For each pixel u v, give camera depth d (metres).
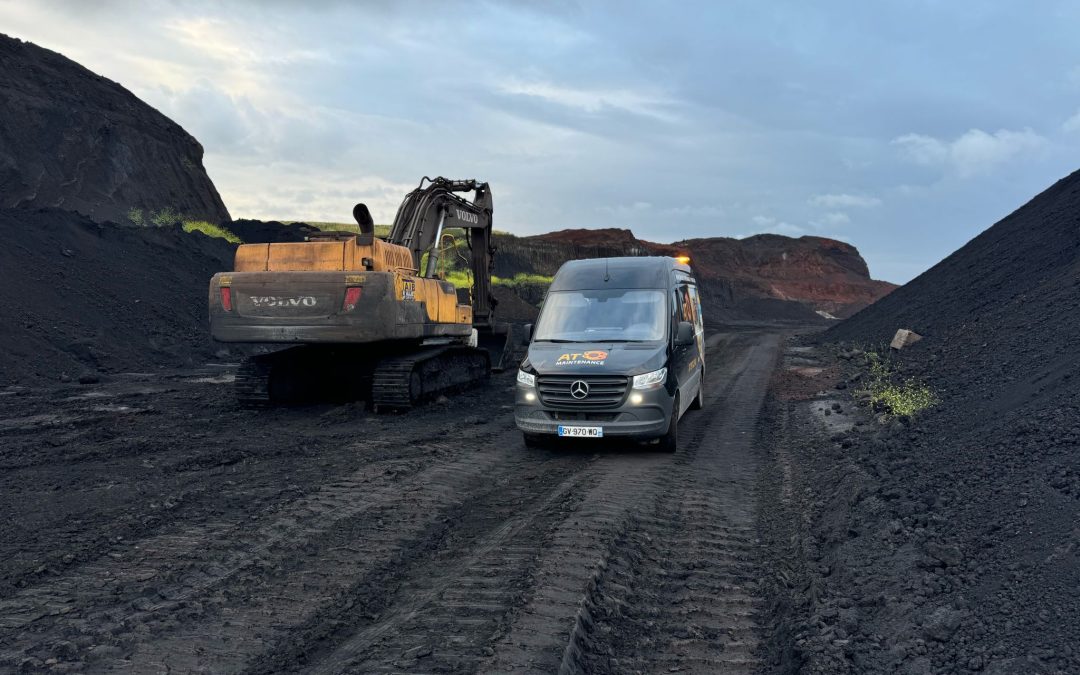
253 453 8.37
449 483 7.26
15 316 16.03
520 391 8.80
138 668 3.56
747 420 11.12
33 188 27.44
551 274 57.84
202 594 4.46
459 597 4.41
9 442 8.96
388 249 11.51
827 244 130.00
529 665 3.54
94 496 6.44
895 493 5.77
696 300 12.43
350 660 3.67
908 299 24.11
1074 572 3.64
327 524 5.87
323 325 10.85
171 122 38.91
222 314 11.08
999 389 8.05
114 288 19.88
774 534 5.82
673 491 7.03
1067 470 4.82
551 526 5.80
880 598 4.21
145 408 11.69
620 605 4.41
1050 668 3.05
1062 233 15.99
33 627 3.97
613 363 8.56
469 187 15.92
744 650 3.91
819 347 26.27
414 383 11.95
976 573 4.12
